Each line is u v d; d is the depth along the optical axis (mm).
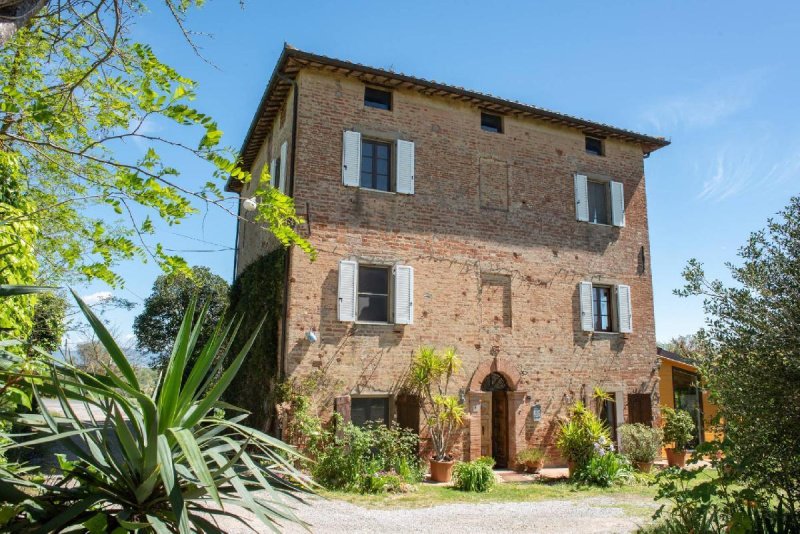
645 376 16562
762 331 5094
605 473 12609
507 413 14672
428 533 8289
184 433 2975
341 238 13172
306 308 12609
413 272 13711
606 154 17297
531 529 8680
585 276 16125
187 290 24641
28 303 4480
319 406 12328
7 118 4090
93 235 4535
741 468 4875
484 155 15234
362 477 11164
